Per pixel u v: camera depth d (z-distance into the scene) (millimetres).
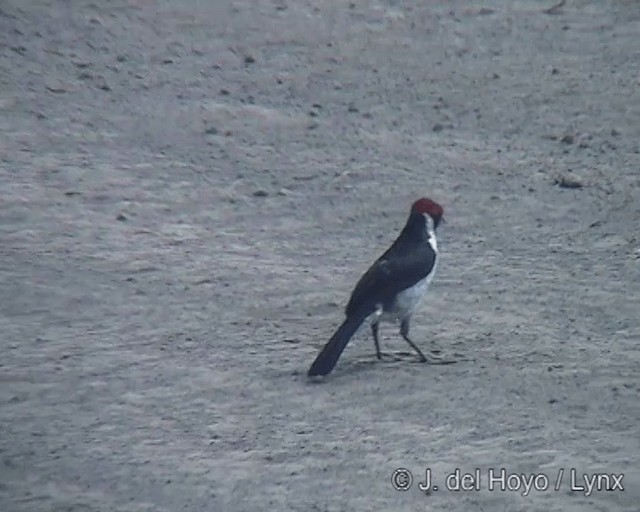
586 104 20953
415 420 11609
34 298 14383
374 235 16453
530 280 15031
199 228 16500
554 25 24312
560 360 12891
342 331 12477
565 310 14188
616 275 15172
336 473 10688
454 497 10312
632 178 18297
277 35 23312
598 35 23891
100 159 18375
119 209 16875
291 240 16250
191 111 20109
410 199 17516
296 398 12094
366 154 18969
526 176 18344
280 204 17297
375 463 10828
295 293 14695
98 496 10438
